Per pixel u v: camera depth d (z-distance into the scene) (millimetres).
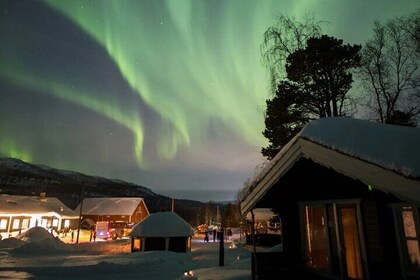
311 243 7074
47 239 25547
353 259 6055
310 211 7203
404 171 3408
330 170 6340
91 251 26453
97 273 13922
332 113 16609
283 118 17031
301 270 7125
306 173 6602
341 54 16062
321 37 16609
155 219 27750
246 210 6379
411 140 3775
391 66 16453
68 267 14539
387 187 3695
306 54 15859
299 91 16531
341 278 6105
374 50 16734
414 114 16000
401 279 5125
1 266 15258
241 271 9297
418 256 4953
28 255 21453
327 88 16359
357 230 5977
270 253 7191
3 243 25812
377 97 16625
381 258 5469
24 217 43906
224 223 66625
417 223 4961
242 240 34000
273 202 7668
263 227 34188
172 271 14664
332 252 6457
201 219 95375
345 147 4355
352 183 6086
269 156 18984
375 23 16984
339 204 6387
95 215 59250
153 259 17750
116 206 61031
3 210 40594
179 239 26719
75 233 50031
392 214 5391
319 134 4996
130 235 27234
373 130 4410
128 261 17141
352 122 5035
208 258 20844
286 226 7559
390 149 3812
